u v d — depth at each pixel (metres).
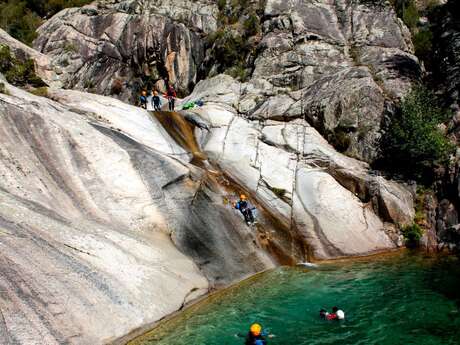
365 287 13.07
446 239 16.78
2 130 12.19
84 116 16.53
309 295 12.49
